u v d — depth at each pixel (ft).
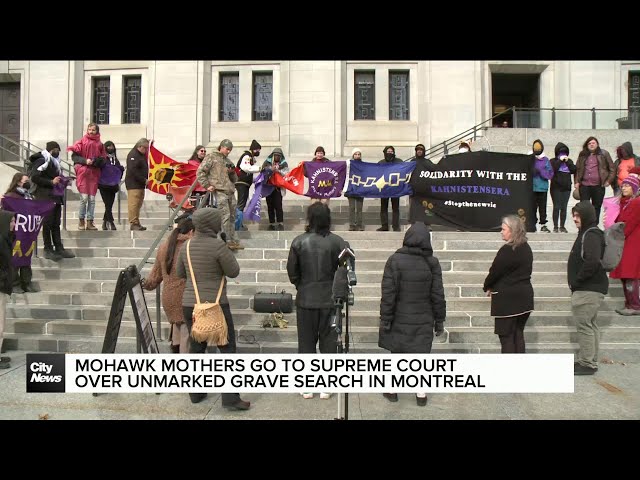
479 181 29.48
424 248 14.85
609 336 20.20
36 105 47.73
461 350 18.84
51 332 20.80
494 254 25.38
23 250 22.52
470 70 46.68
